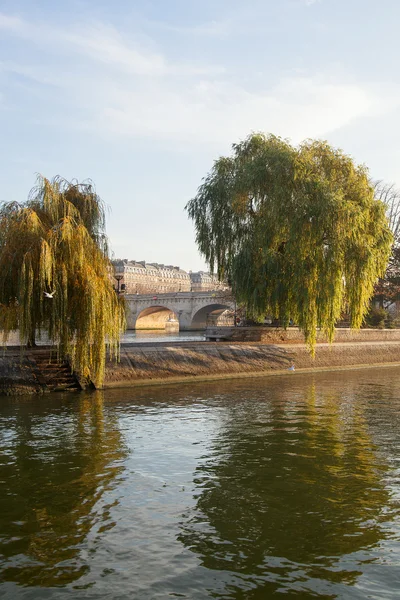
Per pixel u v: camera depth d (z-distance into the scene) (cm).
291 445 1952
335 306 3906
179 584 974
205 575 1006
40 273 2761
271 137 4384
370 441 2022
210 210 4422
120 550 1110
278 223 3912
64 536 1176
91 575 1005
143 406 2717
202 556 1084
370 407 2767
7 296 2891
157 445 1938
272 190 3981
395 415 2542
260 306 4122
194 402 2880
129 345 3881
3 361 3038
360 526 1236
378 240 4178
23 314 2730
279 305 4181
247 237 4303
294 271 3938
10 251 2838
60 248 2847
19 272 2775
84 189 3212
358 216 3809
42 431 2128
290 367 4500
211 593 943
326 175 4106
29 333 2856
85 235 2911
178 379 3681
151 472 1623
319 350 4931
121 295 3209
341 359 5050
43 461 1722
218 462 1731
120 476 1582
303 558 1079
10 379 3009
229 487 1495
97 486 1494
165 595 935
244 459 1769
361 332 5672
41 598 925
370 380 4034
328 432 2167
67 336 2869
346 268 3966
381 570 1030
